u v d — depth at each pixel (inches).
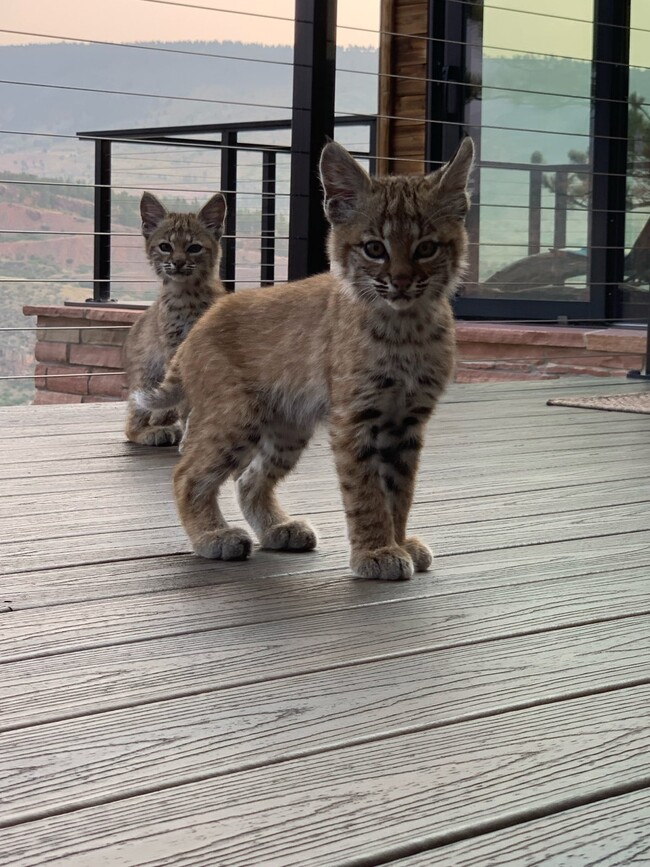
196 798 20.8
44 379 106.9
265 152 111.0
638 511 44.9
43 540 39.6
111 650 28.6
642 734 23.8
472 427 65.2
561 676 27.1
